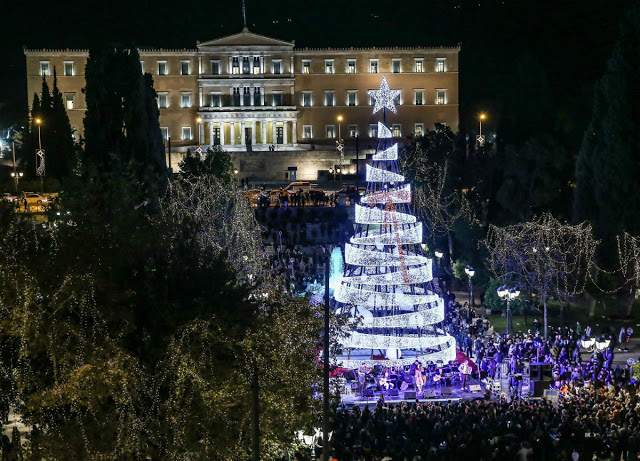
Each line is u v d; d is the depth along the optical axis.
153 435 31.41
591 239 76.88
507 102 113.00
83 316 32.16
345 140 168.50
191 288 35.38
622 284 76.00
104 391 31.00
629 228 76.38
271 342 34.84
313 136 168.62
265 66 166.62
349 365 56.84
